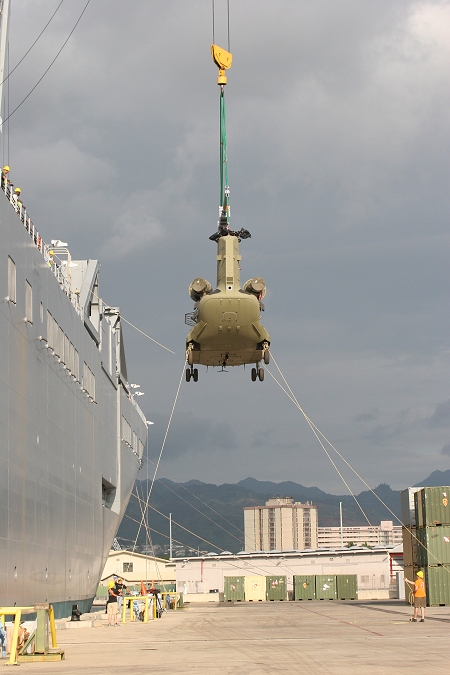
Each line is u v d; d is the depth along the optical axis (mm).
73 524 52375
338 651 23281
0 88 41062
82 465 56094
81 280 62188
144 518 88188
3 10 40906
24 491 39500
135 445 88625
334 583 100000
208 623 44188
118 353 75875
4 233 37250
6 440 36406
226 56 35938
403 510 65000
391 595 99938
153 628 39750
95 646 27781
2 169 41188
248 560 118500
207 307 32062
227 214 33781
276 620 45750
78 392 55062
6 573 35812
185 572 119500
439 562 51719
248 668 18953
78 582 54094
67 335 51688
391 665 19125
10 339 37656
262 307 33500
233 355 34156
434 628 33719
